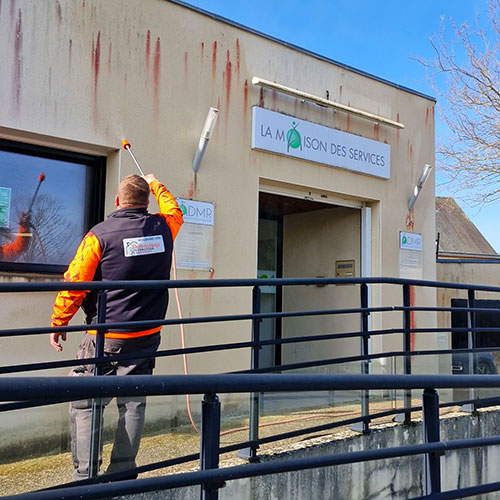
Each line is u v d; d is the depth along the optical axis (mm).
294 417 3480
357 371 4746
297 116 6043
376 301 6738
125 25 4926
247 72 5688
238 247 5512
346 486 3492
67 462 2570
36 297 4387
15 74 4355
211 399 1874
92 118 4707
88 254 3000
